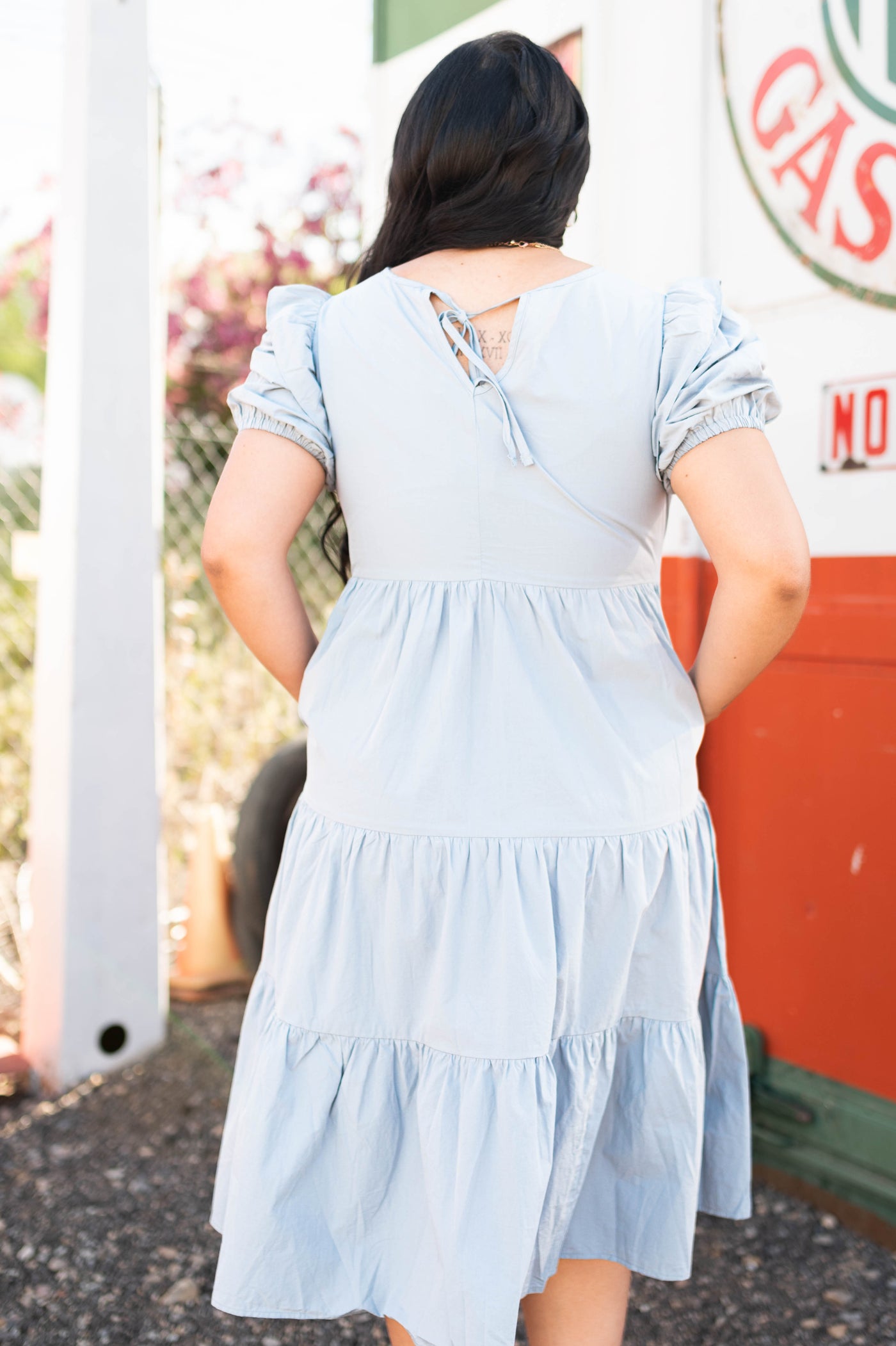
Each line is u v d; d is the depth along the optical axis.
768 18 2.21
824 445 2.22
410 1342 1.36
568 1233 1.36
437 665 1.26
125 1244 2.25
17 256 6.48
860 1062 2.25
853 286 2.13
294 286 1.41
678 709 1.31
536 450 1.23
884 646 2.16
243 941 3.34
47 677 2.95
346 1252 1.29
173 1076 2.94
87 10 2.74
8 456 6.66
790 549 1.17
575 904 1.22
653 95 2.43
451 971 1.22
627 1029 1.32
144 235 2.85
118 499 2.86
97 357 2.80
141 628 2.92
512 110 1.28
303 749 3.33
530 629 1.25
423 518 1.26
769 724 2.36
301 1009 1.29
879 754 2.18
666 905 1.30
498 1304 1.16
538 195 1.30
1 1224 2.32
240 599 1.33
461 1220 1.19
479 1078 1.21
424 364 1.25
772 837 2.37
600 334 1.23
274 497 1.29
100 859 2.92
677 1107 1.31
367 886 1.26
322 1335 2.00
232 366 5.64
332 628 1.35
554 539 1.25
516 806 1.22
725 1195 1.47
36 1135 2.69
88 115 2.76
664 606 2.50
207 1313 2.05
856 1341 1.94
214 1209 1.44
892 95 2.02
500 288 1.28
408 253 1.38
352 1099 1.27
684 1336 1.96
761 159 2.25
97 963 2.95
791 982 2.35
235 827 3.67
